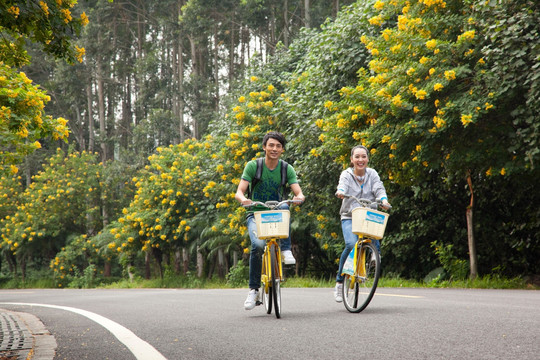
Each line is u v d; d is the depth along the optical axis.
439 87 15.80
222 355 5.79
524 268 21.73
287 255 8.48
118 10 68.12
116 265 58.81
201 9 55.59
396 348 5.69
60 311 12.20
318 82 24.53
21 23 8.80
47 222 53.62
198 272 45.41
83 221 56.34
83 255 54.19
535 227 20.67
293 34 55.94
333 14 52.44
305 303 10.98
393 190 22.83
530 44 15.11
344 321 7.74
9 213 60.41
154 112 59.66
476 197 21.66
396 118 17.70
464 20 16.56
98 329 8.35
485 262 22.88
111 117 71.62
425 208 24.02
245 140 29.22
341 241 27.66
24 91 10.46
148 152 59.84
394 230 25.55
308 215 27.42
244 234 31.36
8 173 12.92
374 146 19.06
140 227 40.62
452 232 24.09
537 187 19.64
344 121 19.36
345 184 9.45
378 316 8.14
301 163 26.12
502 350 5.41
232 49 62.75
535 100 14.95
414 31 17.34
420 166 18.16
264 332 7.10
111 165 57.69
